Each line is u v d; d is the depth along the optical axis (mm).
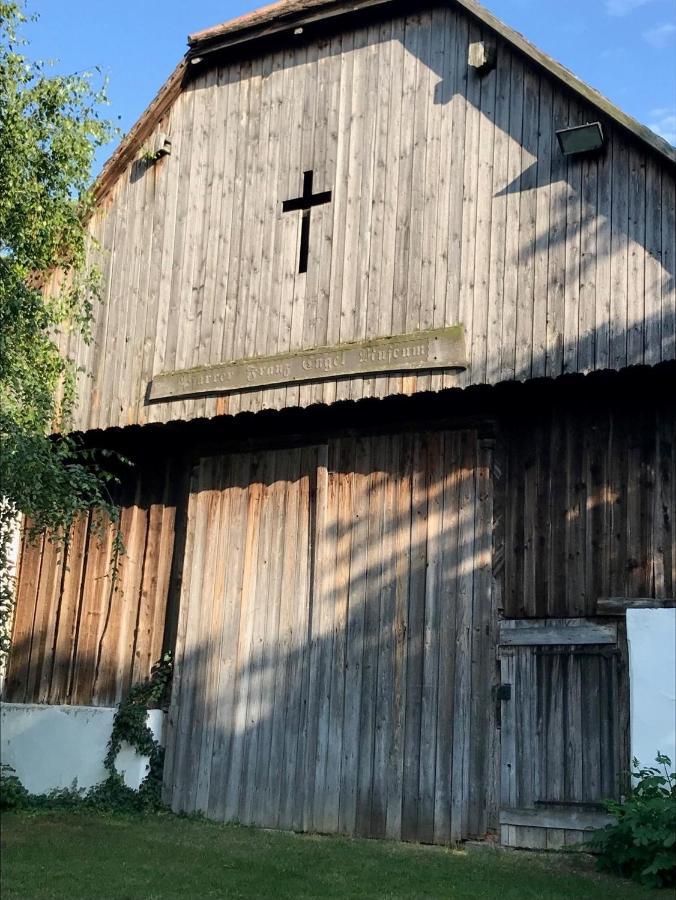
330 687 11859
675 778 9602
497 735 10820
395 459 12055
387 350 11531
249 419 12672
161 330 13305
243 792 12125
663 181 10375
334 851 10430
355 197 12242
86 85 12492
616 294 10414
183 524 13727
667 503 10523
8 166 12070
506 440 11516
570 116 11031
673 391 10734
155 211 13766
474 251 11312
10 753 13758
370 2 12445
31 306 11703
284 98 13109
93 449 11523
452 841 10758
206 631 12891
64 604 14352
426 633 11422
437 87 11977
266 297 12609
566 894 8609
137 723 12922
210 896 8531
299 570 12406
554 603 10844
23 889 8742
